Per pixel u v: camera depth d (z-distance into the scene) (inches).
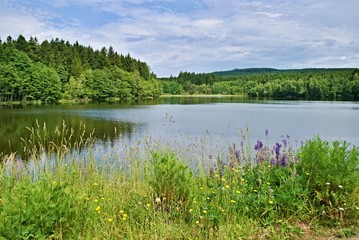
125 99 3998.5
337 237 153.1
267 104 2893.7
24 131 954.7
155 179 179.6
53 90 3002.0
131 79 4116.6
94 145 654.5
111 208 175.8
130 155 283.0
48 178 168.4
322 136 904.9
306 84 4734.3
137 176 234.8
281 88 5128.0
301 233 155.9
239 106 2541.8
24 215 129.3
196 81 6840.6
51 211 134.3
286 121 1332.4
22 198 134.6
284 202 172.9
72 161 258.1
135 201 183.5
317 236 154.6
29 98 2812.5
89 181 227.0
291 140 801.6
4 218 124.8
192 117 1523.1
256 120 1368.1
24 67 2790.4
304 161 192.4
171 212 168.6
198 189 193.8
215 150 346.3
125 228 154.6
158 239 146.7
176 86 6205.7
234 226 154.5
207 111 1952.5
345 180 177.2
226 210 166.4
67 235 137.8
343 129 1069.1
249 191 186.9
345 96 4372.5
